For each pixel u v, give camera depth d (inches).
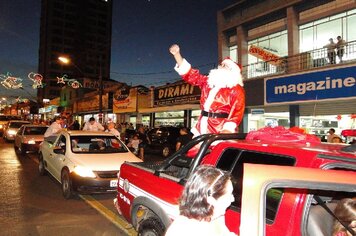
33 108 2733.8
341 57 526.0
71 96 1863.9
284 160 110.0
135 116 1159.0
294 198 95.7
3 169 464.8
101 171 293.7
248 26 729.6
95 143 350.6
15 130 946.1
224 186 72.4
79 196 313.9
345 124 505.7
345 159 94.5
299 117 567.2
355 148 108.3
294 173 70.6
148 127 1038.4
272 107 617.0
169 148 671.8
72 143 340.8
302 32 619.5
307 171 72.0
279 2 643.5
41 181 384.2
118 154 331.6
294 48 613.9
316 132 547.2
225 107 182.4
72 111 1786.4
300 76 533.6
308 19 602.5
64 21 4436.5
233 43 776.3
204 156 150.5
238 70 186.1
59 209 272.7
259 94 614.2
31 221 240.5
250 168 70.9
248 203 67.9
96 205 284.8
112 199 307.9
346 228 89.8
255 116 652.7
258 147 118.9
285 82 560.4
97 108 1416.1
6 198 304.0
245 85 646.5
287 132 136.1
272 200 103.8
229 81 181.8
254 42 721.0
